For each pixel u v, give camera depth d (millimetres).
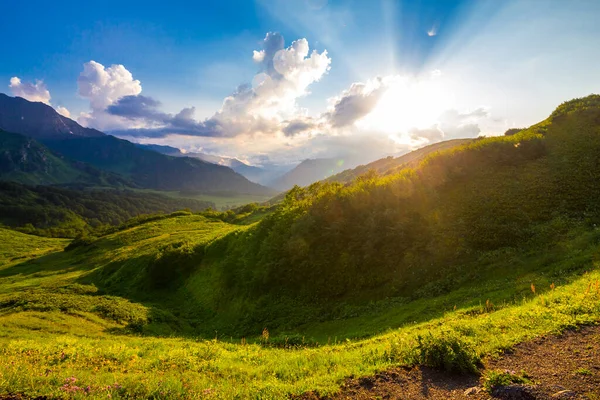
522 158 35906
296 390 8562
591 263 17594
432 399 7922
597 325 10711
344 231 30031
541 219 25797
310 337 20781
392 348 11094
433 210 29703
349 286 26594
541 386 7723
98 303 28719
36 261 80312
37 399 7637
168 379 9094
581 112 44281
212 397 8070
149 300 41062
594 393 7293
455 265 23719
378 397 8141
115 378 9219
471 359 9219
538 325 11414
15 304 26750
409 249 26531
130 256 55969
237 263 36750
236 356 13516
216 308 33719
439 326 14266
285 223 33750
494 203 28750
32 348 13164
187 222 93438
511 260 22016
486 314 14672
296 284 29281
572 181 29297
